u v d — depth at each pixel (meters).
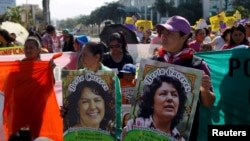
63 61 7.82
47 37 15.46
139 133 4.29
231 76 5.21
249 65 5.11
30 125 6.11
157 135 4.21
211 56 5.27
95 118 4.83
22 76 6.05
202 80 4.09
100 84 4.81
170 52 4.27
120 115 4.90
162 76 4.18
